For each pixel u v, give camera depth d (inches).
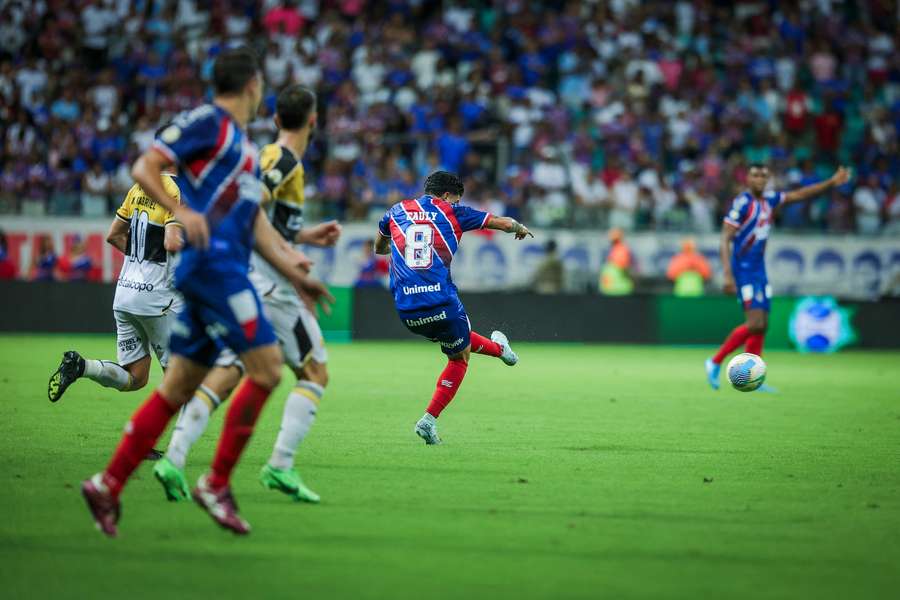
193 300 655.8
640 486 840.9
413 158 3056.1
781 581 569.3
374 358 2288.4
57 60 3294.8
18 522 680.4
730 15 3752.5
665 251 3016.7
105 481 637.3
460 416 1312.7
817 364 2381.9
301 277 684.1
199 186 649.0
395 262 1084.5
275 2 3481.8
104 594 530.9
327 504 753.6
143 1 3462.1
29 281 2733.8
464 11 3575.3
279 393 1551.4
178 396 667.4
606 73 3452.3
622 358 2453.2
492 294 2878.9
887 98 3639.3
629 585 557.0
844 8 3777.1
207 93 3201.3
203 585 547.8
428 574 573.3
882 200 3213.6
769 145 3282.5
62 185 2883.9
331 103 3253.0
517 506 754.2
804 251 3036.4
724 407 1464.1
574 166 3080.7
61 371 965.2
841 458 1007.0
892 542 657.6
